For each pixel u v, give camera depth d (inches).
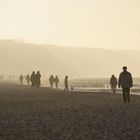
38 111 1082.1
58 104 1322.6
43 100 1542.8
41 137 668.7
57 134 692.1
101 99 1585.9
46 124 816.9
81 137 654.5
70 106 1224.2
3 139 658.8
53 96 1828.2
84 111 1052.5
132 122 801.6
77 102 1408.7
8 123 844.0
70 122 838.5
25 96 1813.5
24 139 657.6
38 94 1994.3
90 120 859.4
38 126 792.3
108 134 669.9
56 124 813.2
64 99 1601.9
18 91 2314.2
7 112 1064.8
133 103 1331.2
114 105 1242.0
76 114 983.6
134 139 619.2
